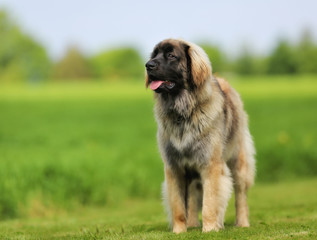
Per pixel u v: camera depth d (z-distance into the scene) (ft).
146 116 108.27
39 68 359.25
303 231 22.21
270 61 349.82
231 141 26.08
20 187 38.29
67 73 391.45
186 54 24.04
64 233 26.81
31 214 37.68
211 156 23.67
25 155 46.98
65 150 53.21
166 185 25.03
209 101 23.66
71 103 148.46
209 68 23.82
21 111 124.57
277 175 54.65
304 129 77.00
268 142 61.72
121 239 21.68
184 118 23.76
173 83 23.82
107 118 105.19
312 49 342.23
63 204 39.42
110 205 42.42
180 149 23.88
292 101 136.26
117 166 47.21
